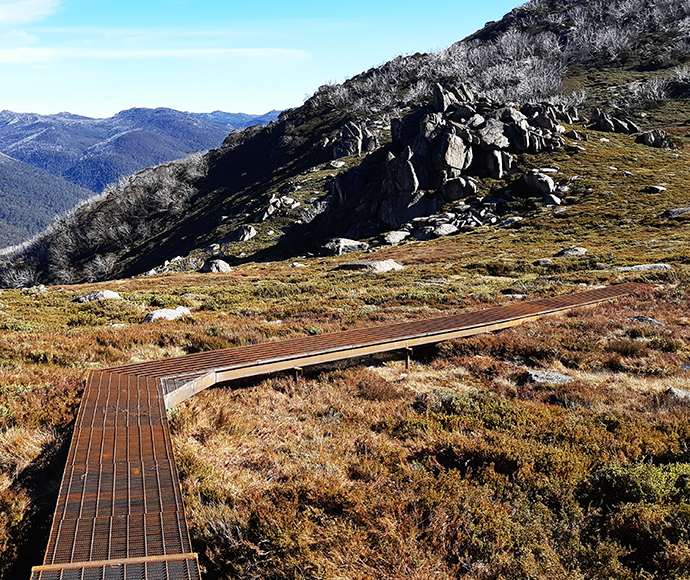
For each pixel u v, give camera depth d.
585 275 29.36
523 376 11.41
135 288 37.12
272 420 8.63
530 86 199.25
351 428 8.15
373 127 193.38
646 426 7.64
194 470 6.09
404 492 5.52
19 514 4.92
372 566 4.20
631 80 191.38
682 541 4.39
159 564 3.71
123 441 6.14
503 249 48.12
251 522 4.97
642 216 53.50
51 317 18.95
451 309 20.64
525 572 4.12
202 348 13.63
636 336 14.91
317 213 124.75
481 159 80.81
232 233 126.31
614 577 4.13
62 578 3.49
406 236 70.62
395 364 13.45
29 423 7.27
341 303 22.80
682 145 97.69
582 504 5.48
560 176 73.12
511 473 6.30
